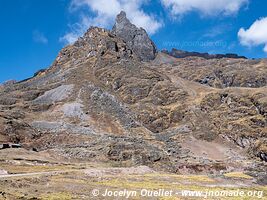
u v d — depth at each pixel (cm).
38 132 18300
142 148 16350
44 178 8331
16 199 5669
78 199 6412
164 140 19788
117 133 19862
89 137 17900
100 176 10125
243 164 16762
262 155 18712
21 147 14850
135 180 10106
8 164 10806
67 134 18088
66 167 11475
